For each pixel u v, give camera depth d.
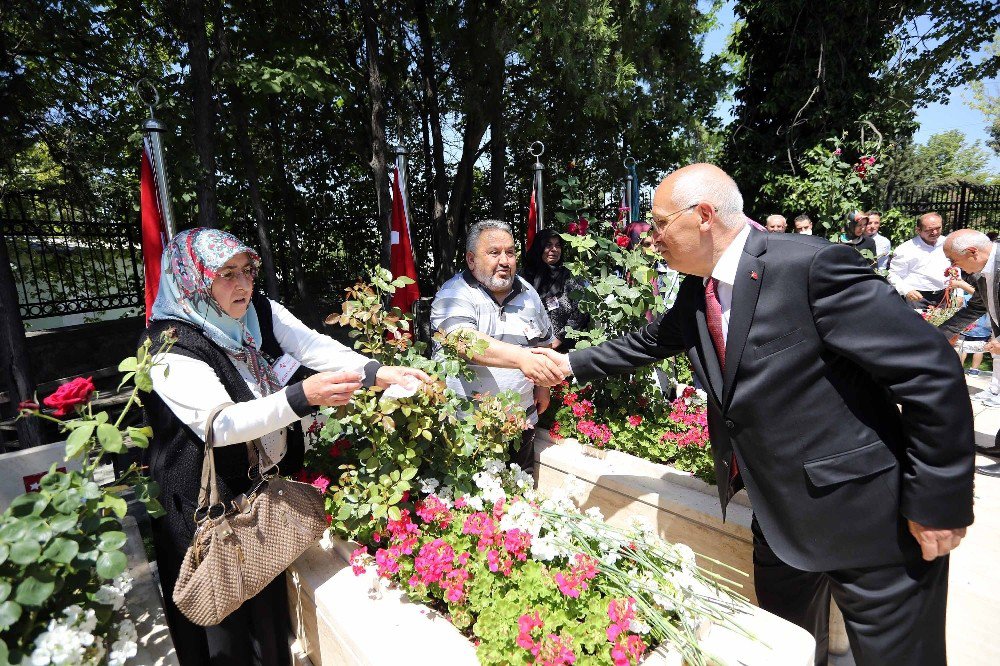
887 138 9.62
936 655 1.43
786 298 1.37
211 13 5.28
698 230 1.48
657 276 3.20
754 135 10.14
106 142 6.53
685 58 8.80
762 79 10.20
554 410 3.17
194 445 1.59
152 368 1.53
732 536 2.13
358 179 9.48
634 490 2.45
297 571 1.84
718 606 1.58
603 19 6.84
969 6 9.33
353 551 1.90
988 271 3.25
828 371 1.37
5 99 5.48
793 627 1.52
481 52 7.48
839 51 9.36
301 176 8.88
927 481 1.25
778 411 1.41
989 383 5.16
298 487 1.68
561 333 3.67
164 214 3.46
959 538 1.28
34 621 1.22
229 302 1.64
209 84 4.71
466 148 8.34
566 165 4.59
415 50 8.27
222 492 1.58
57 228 6.38
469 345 2.09
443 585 1.54
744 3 10.01
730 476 1.80
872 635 1.44
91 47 6.10
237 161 7.44
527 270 3.99
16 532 1.18
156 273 3.59
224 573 1.48
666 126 9.68
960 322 3.51
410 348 2.16
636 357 2.01
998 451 3.68
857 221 6.22
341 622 1.58
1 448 4.38
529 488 2.02
